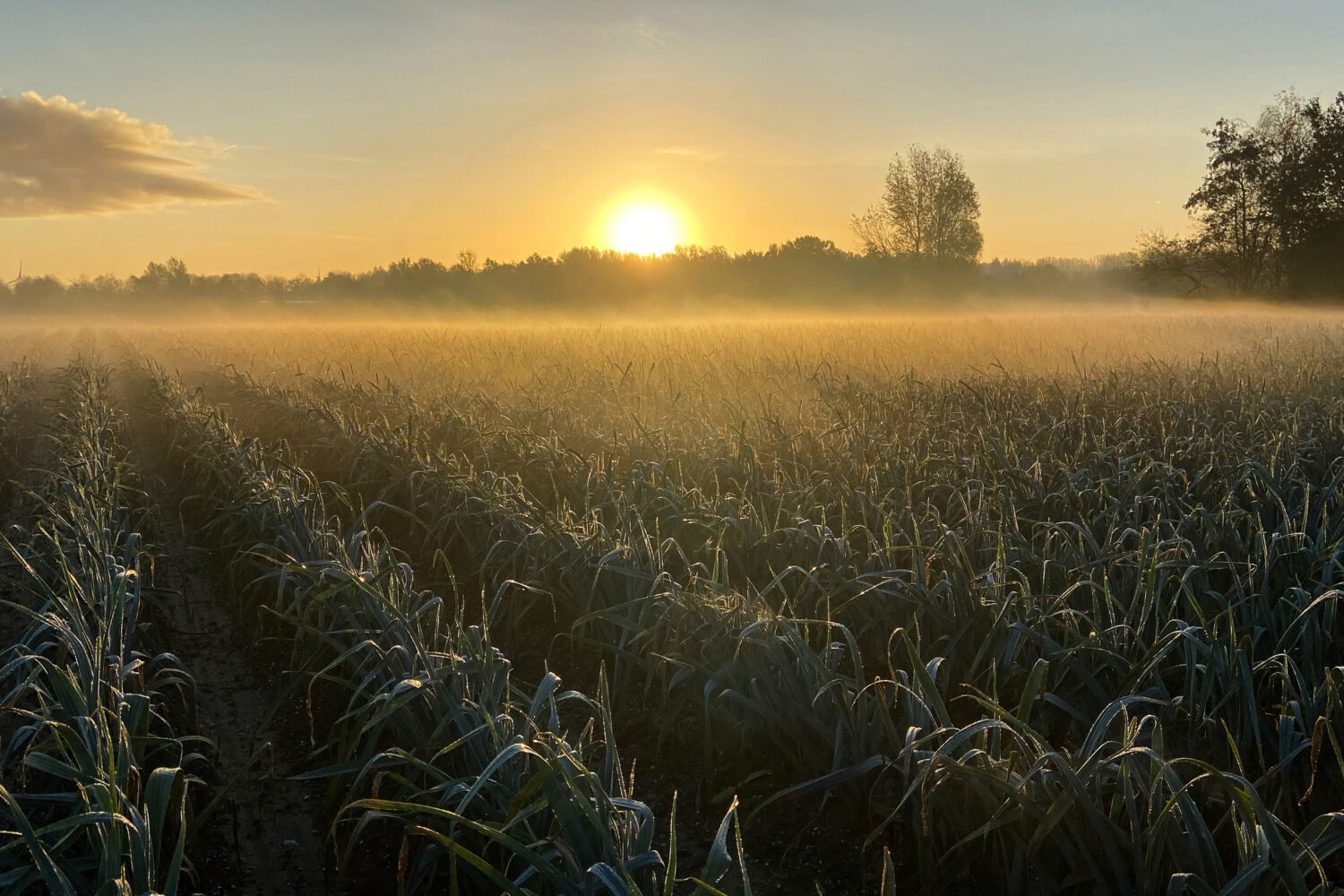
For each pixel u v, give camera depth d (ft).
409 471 25.96
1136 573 14.49
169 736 13.70
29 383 63.77
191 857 11.35
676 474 23.79
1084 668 12.50
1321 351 47.98
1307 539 15.17
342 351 74.54
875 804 11.21
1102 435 24.86
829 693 12.08
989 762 9.52
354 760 12.09
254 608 20.38
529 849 8.30
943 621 13.97
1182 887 7.73
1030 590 14.44
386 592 14.48
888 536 15.20
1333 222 146.61
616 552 15.69
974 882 10.19
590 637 17.28
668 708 14.76
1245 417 26.58
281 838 12.09
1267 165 151.02
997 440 23.20
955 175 201.57
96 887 8.87
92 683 10.99
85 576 15.10
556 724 10.16
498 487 22.29
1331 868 10.09
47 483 26.08
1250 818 8.09
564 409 35.19
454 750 11.21
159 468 37.29
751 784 12.75
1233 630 11.82
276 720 15.33
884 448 23.53
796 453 25.23
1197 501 19.51
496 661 11.89
